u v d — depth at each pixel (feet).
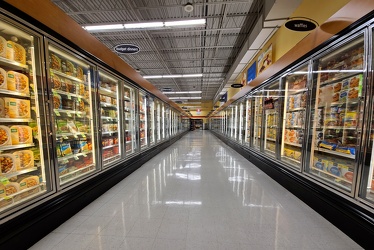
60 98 7.63
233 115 28.86
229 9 16.15
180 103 90.07
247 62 23.50
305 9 11.27
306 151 8.75
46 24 6.07
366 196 5.70
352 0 5.91
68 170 7.95
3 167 5.56
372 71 5.46
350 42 6.40
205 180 11.39
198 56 28.58
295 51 9.51
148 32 20.53
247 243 5.42
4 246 4.62
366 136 5.66
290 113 11.10
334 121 7.89
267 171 12.51
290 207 7.77
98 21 17.83
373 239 4.98
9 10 4.93
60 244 5.39
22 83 5.97
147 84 17.80
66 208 6.70
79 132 8.69
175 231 6.03
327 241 5.54
